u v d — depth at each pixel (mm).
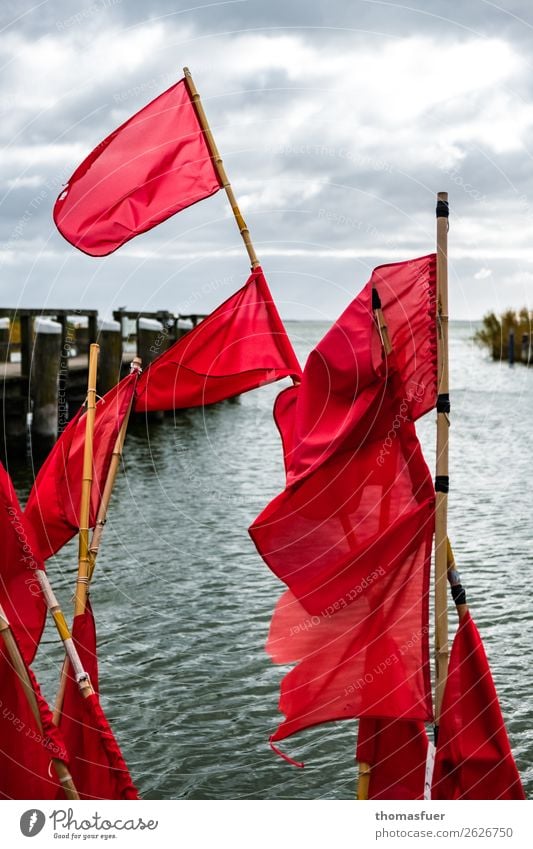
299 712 4031
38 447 15852
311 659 4035
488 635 7789
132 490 13797
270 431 20922
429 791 4109
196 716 6516
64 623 4020
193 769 5879
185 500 13047
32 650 4094
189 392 4684
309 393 4070
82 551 4293
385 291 4008
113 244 4680
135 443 18953
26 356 15875
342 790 5652
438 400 3984
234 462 16406
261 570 9617
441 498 3986
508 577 9211
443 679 4004
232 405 27422
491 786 3965
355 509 4082
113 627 8031
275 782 5734
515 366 36406
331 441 4016
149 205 4688
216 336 4664
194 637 7828
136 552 10297
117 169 4688
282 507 4105
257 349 4676
